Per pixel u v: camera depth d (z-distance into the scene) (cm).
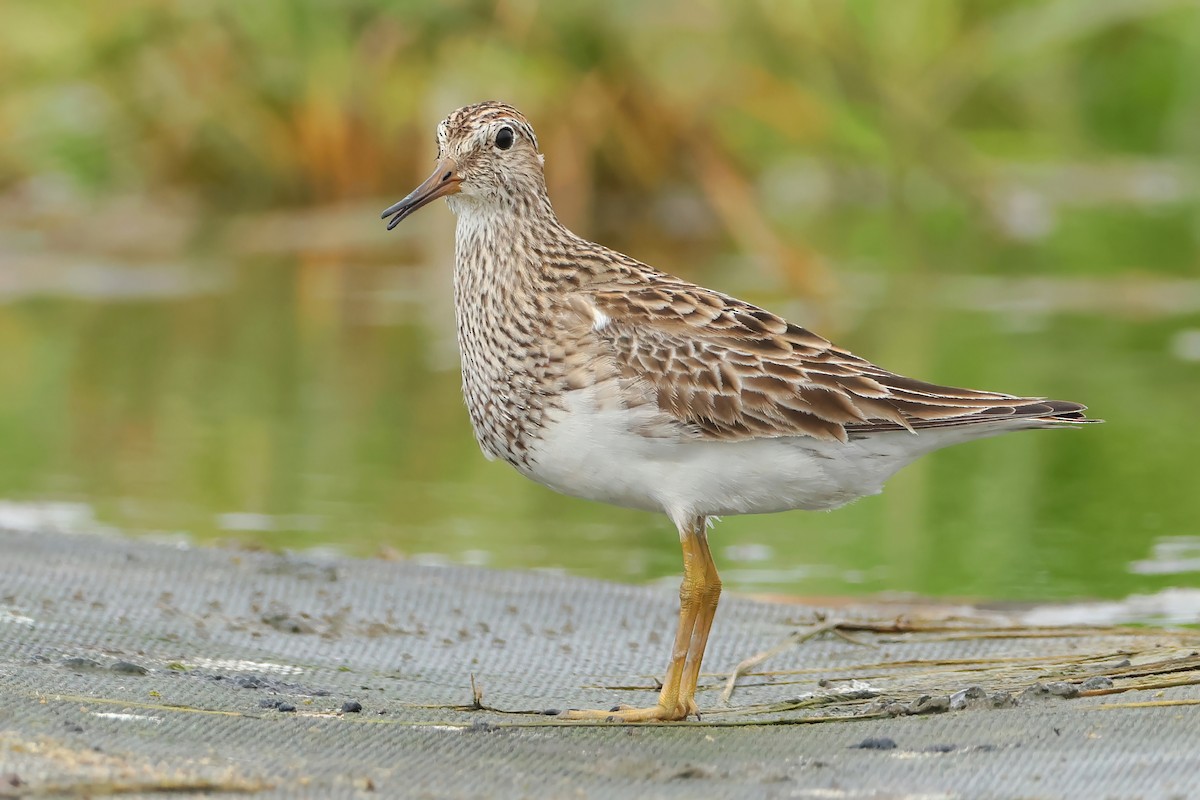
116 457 1491
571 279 902
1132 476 1430
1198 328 1983
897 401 858
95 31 2645
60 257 2441
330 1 2605
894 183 2792
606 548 1259
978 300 2155
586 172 2595
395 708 817
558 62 2602
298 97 2645
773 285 2211
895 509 1355
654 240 2502
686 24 2656
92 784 638
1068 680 856
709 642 989
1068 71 3148
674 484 866
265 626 973
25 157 2659
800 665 941
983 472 1469
